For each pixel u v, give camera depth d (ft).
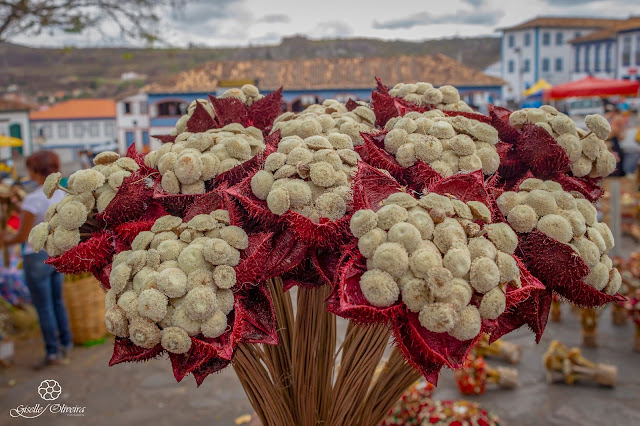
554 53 97.55
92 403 9.87
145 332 2.36
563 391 9.97
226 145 3.08
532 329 2.89
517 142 3.26
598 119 3.15
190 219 2.77
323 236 2.66
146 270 2.49
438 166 2.82
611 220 16.05
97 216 3.04
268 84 47.88
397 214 2.33
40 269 11.16
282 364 3.71
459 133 3.03
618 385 10.12
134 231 2.87
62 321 12.05
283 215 2.71
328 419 3.67
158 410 9.61
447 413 6.48
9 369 11.41
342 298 2.25
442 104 3.83
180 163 2.90
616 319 13.28
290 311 3.66
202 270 2.47
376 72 47.80
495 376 10.17
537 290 2.74
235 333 2.51
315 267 2.82
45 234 3.01
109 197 3.04
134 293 2.46
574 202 2.86
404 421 6.59
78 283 12.42
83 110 89.15
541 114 3.22
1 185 13.97
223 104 3.72
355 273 2.34
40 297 11.31
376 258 2.23
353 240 2.60
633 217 22.68
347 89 46.34
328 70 49.01
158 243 2.61
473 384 9.80
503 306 2.29
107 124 90.12
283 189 2.67
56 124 87.92
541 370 10.93
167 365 11.50
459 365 2.25
